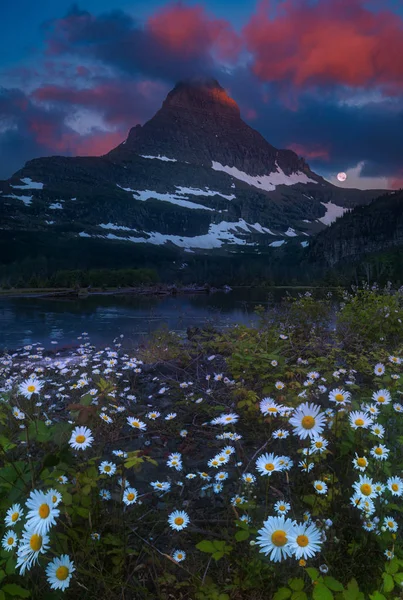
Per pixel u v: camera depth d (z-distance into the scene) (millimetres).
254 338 7156
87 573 2061
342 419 2984
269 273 184625
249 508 2424
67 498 2143
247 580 2129
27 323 25359
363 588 2080
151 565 2373
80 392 5621
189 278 165250
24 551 1598
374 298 8141
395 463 2891
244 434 4098
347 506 2424
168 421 4520
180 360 7203
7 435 3379
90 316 30469
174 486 3203
